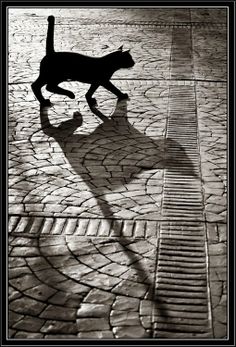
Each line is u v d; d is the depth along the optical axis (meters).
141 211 4.82
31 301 3.58
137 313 3.46
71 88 8.94
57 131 6.89
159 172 5.64
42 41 12.42
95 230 4.50
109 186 5.32
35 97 8.38
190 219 4.68
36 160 5.98
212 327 3.34
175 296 3.64
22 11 16.78
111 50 11.39
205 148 6.31
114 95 8.48
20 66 10.17
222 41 12.58
